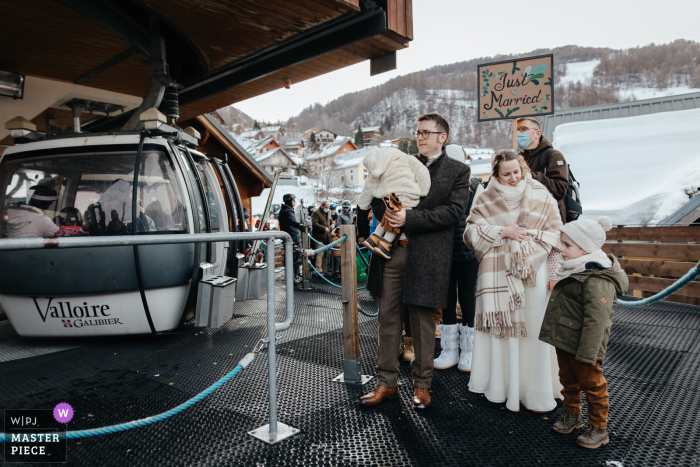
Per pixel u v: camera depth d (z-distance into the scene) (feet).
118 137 13.91
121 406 8.81
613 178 29.35
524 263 7.93
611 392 9.19
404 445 7.07
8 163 13.97
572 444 7.06
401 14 17.47
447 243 8.34
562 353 7.35
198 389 9.70
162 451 7.02
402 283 8.67
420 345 8.47
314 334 14.46
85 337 13.66
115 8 16.06
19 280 12.87
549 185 10.46
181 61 22.44
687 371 10.42
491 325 8.25
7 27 17.78
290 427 7.74
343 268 9.96
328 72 22.54
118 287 12.94
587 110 37.29
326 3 14.61
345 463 6.56
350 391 9.45
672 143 29.96
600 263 6.82
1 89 21.42
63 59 21.31
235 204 20.35
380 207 8.68
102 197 13.32
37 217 12.88
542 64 18.21
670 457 6.60
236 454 6.88
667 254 19.92
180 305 14.21
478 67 19.34
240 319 16.88
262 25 16.65
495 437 7.31
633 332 14.12
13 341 14.06
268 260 7.11
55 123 29.22
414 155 9.12
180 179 14.07
